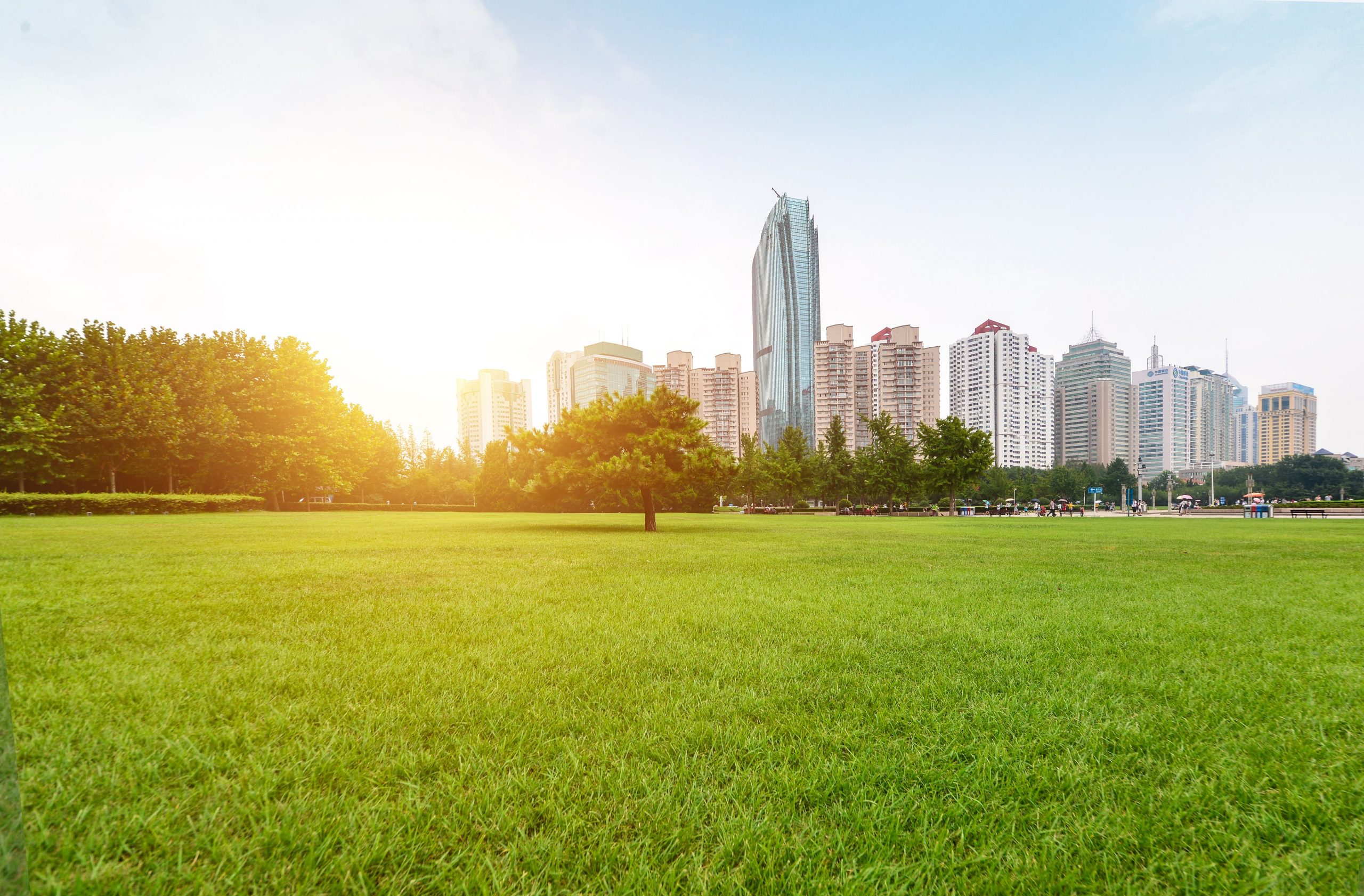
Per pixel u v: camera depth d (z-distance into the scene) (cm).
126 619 520
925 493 4838
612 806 208
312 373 4869
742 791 218
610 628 489
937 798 219
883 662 395
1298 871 179
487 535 1711
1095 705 313
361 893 167
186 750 245
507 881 171
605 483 1998
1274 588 729
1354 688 348
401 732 268
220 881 169
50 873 167
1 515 2988
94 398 3541
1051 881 175
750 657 401
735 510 6400
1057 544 1406
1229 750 262
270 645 431
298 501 5534
